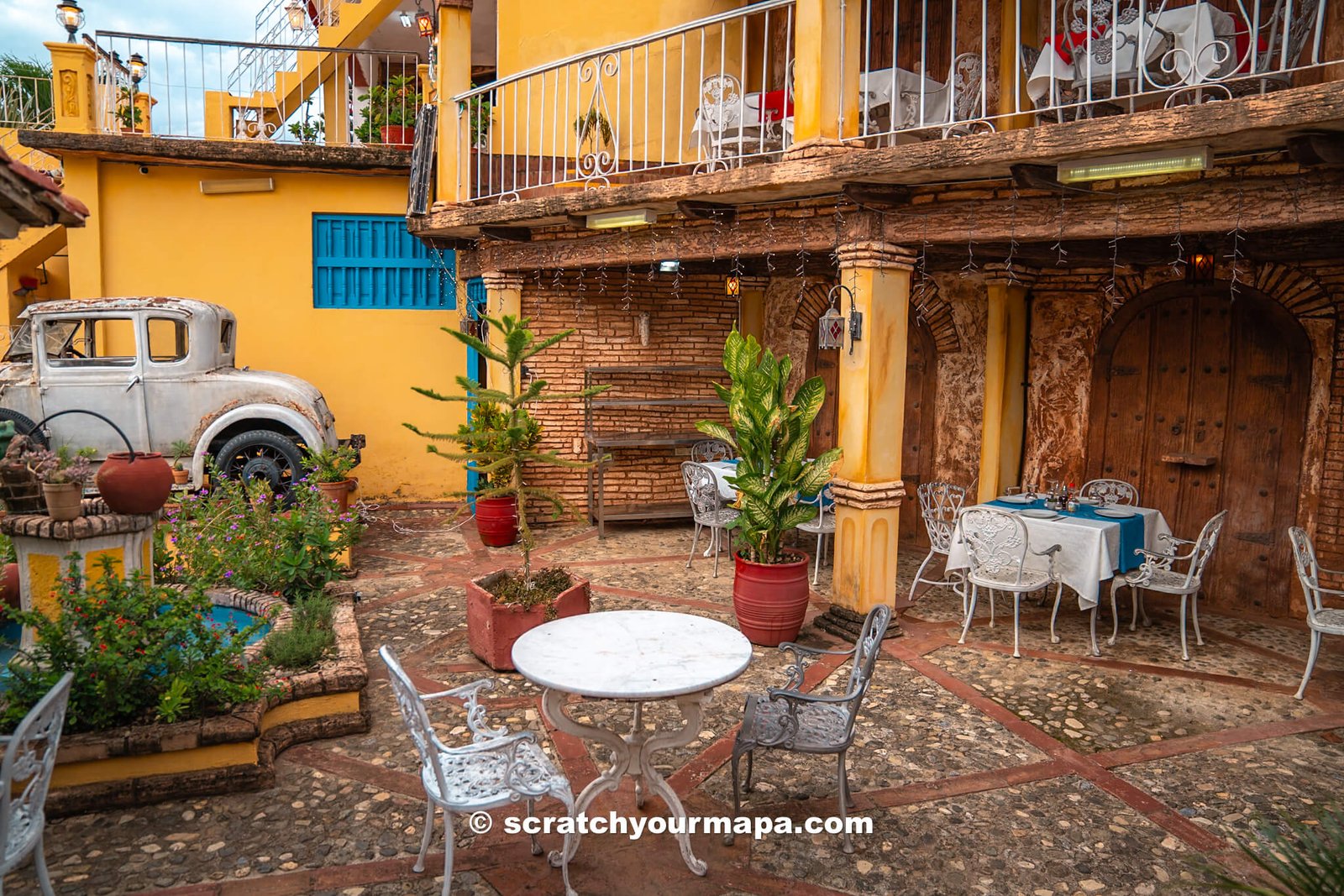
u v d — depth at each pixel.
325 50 11.23
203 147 10.48
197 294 10.99
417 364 11.54
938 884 3.80
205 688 4.50
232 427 9.55
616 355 10.62
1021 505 7.49
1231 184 5.28
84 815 4.20
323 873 3.79
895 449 6.98
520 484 6.45
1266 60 5.39
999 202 6.11
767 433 6.38
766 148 8.56
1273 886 3.75
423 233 9.84
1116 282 8.40
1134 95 5.29
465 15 9.59
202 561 6.68
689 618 4.49
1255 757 4.97
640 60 9.91
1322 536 7.29
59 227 11.55
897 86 7.34
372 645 6.56
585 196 7.80
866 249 6.61
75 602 4.38
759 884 3.78
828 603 7.76
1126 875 3.88
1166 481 8.17
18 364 9.30
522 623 6.05
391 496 11.62
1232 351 7.70
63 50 10.45
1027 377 9.09
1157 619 7.49
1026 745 5.09
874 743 5.09
